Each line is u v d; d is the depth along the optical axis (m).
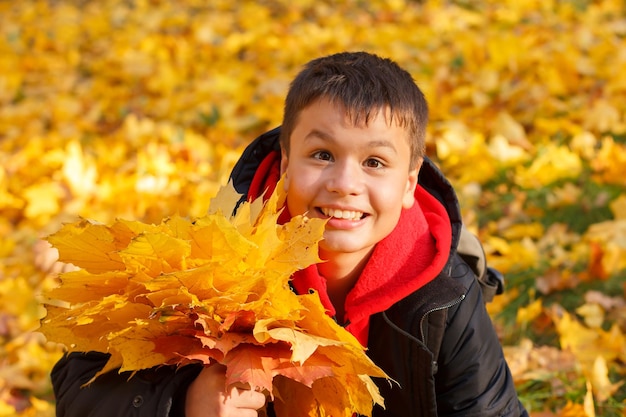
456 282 1.87
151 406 1.62
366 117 1.71
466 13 6.34
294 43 5.99
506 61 4.78
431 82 4.68
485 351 1.92
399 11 6.71
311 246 1.53
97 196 3.74
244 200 1.96
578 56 4.63
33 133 4.81
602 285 2.90
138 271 1.48
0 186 3.92
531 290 2.83
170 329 1.54
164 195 3.72
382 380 1.90
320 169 1.74
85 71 6.10
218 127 4.57
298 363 1.53
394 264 1.85
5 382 2.66
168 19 6.90
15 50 6.59
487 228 3.36
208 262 1.46
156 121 4.89
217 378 1.62
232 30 6.70
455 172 3.81
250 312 1.53
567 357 2.55
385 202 1.75
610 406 2.37
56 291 1.55
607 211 3.31
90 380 1.67
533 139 3.98
